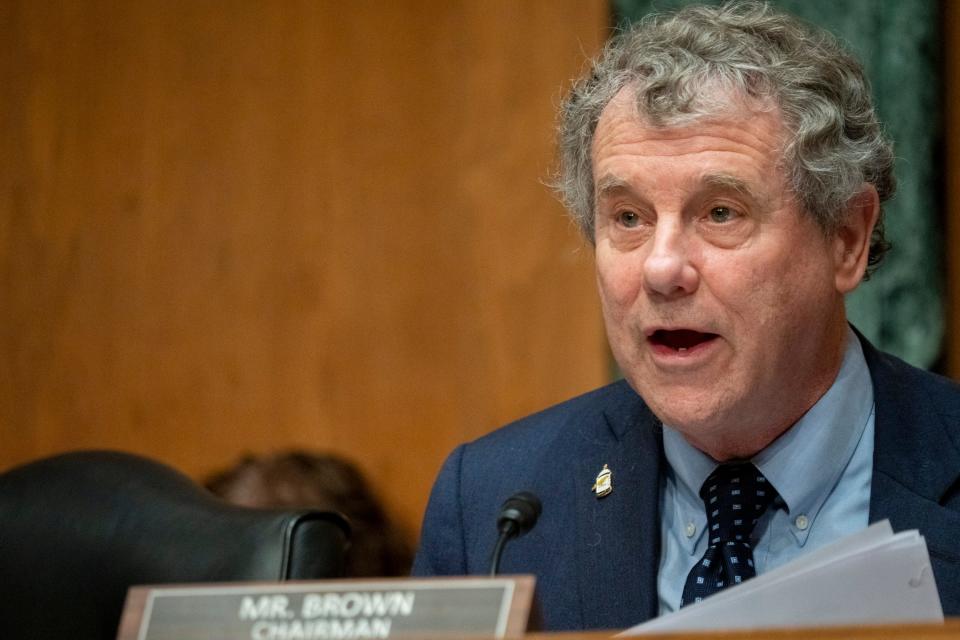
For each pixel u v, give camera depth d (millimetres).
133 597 3420
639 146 4375
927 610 3521
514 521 3896
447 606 3223
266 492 7980
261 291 9578
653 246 4367
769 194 4352
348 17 9516
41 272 9805
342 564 4125
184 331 9633
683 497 4895
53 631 4387
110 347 9711
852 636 2885
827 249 4551
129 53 9742
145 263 9695
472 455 5418
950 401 4844
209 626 3336
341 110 9516
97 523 4418
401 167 9430
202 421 9578
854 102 4648
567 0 9109
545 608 4887
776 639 2916
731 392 4414
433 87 9398
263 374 9539
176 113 9688
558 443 5262
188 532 4223
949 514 4531
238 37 9633
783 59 4465
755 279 4348
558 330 9070
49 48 9828
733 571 4578
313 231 9523
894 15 8266
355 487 8188
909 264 8188
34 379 9781
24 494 4617
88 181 9766
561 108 4996
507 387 9172
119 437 9664
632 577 4773
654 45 4520
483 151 9281
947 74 8312
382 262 9438
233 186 9617
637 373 4520
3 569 4523
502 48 9250
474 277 9281
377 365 9422
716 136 4328
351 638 3244
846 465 4734
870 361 4934
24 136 9844
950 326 8234
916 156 8219
